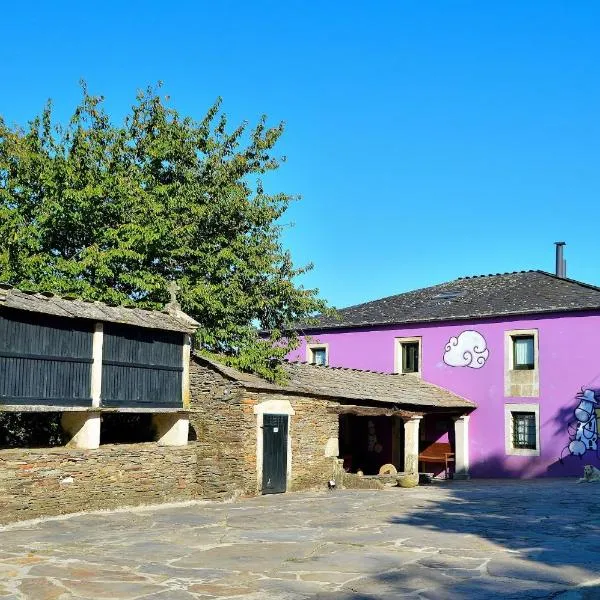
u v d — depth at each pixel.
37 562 9.34
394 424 27.31
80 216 19.42
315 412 19.95
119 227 19.56
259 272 21.59
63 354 13.65
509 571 8.97
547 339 25.73
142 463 15.18
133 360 15.08
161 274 20.81
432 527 12.56
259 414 18.03
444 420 27.89
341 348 30.86
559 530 12.16
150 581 8.35
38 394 13.08
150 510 14.73
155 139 22.75
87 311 14.19
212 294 20.39
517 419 26.33
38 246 18.92
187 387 16.34
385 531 12.10
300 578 8.58
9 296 12.89
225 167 23.28
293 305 22.19
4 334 12.64
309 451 19.61
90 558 9.64
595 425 24.38
